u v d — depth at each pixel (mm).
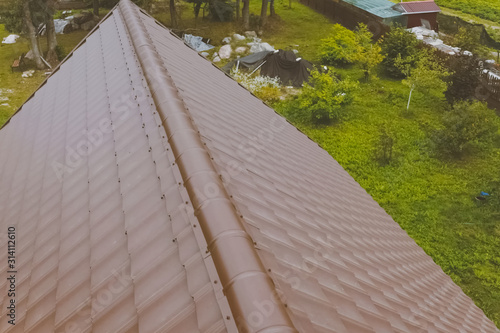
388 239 8531
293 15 42719
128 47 8797
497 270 15055
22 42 33750
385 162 21094
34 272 4754
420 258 9414
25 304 4402
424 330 5062
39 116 9125
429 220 17453
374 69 31609
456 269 15164
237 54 32344
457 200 18469
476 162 20859
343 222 6926
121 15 11305
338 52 32000
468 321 7449
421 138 22953
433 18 36250
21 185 6879
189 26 37375
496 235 16516
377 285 5227
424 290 7078
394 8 36094
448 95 25703
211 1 37438
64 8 41312
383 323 4301
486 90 25750
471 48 31625
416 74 25453
